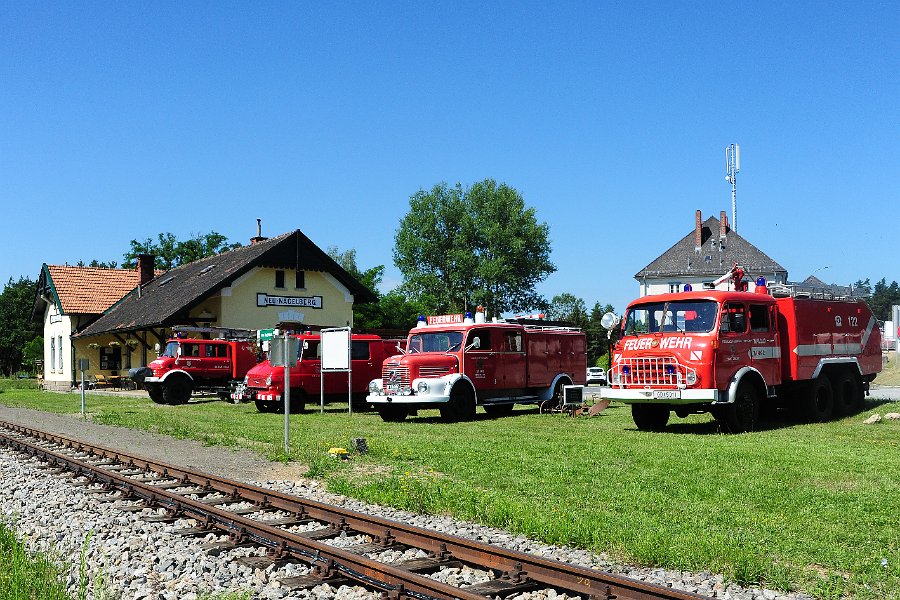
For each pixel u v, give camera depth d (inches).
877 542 295.0
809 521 327.6
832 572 258.8
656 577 258.7
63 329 1872.5
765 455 498.3
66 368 1836.9
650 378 668.7
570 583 241.6
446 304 2876.5
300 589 250.1
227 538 313.4
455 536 292.0
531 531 318.0
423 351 863.7
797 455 497.7
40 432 708.7
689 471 448.5
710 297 657.0
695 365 646.5
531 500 377.7
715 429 687.1
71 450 619.5
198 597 240.7
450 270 2888.8
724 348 649.6
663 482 415.8
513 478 439.2
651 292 3129.9
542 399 914.7
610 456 512.1
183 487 442.6
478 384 840.9
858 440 587.2
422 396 800.9
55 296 1831.9
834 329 756.6
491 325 863.1
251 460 552.7
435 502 375.9
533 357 902.4
